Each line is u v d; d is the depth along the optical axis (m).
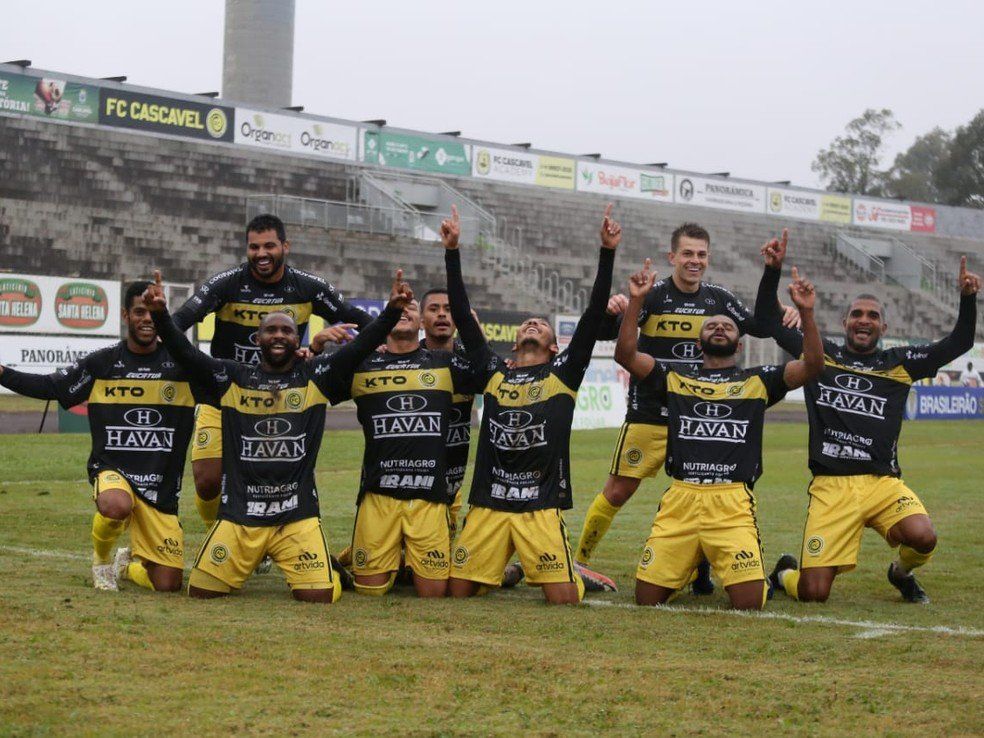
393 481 8.05
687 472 7.79
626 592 8.48
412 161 40.56
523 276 38.69
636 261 43.34
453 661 5.77
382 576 8.05
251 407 7.69
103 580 7.77
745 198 48.75
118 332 26.95
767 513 13.62
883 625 7.10
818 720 4.87
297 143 37.78
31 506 12.65
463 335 8.23
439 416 8.08
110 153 33.94
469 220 38.84
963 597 8.40
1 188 31.70
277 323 7.71
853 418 8.29
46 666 5.35
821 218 51.03
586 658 5.95
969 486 17.09
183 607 7.13
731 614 7.45
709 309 9.17
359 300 30.00
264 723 4.64
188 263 33.31
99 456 7.96
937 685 5.47
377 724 4.67
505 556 8.00
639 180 45.94
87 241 32.09
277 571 9.10
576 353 7.88
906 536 8.02
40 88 32.84
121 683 5.14
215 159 35.88
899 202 53.34
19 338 24.80
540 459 7.88
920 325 48.12
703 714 4.93
